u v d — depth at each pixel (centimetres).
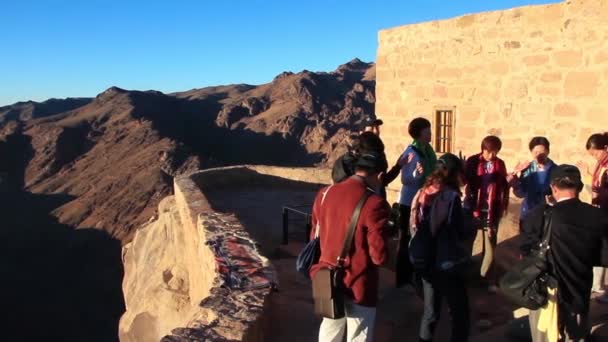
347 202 376
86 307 7844
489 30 1029
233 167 1716
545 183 574
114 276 8394
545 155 578
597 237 389
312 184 1677
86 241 9294
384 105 1300
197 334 430
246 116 15088
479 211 593
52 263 9000
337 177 441
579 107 884
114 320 7588
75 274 8712
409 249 463
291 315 591
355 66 19475
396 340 548
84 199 10725
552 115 928
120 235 9256
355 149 479
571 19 887
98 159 12631
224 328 441
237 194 1578
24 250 9325
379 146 463
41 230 9912
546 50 930
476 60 1059
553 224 395
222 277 578
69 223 10088
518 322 500
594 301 545
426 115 1180
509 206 935
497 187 587
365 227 371
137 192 10250
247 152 12988
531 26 952
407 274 521
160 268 1641
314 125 13650
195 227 952
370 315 384
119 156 12256
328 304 373
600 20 843
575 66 886
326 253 383
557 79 916
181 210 1277
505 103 1009
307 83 15138
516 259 688
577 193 404
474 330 550
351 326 386
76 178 12100
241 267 608
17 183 12425
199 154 11675
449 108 1121
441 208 443
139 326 1447
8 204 11281
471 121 1079
